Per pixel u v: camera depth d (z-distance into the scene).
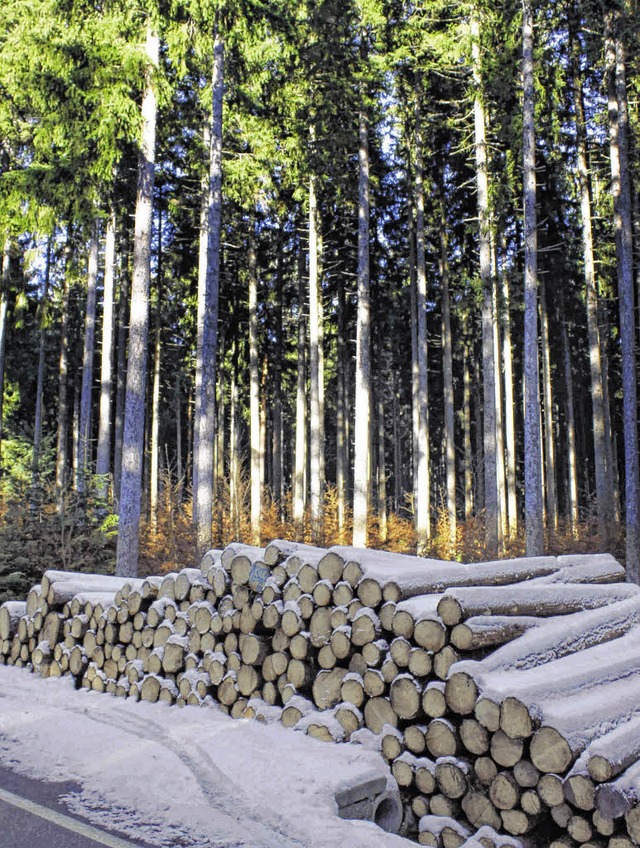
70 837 4.09
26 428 30.11
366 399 18.98
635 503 16.81
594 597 6.80
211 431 16.06
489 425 18.05
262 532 23.55
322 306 27.61
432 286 30.44
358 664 5.45
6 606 8.98
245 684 6.12
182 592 6.90
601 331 26.53
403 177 27.05
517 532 24.33
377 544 23.84
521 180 20.25
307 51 19.25
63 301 29.06
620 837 3.91
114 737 5.64
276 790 4.48
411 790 4.92
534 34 19.20
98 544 14.50
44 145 13.56
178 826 4.21
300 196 22.69
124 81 13.18
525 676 4.85
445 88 21.84
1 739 5.84
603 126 21.89
